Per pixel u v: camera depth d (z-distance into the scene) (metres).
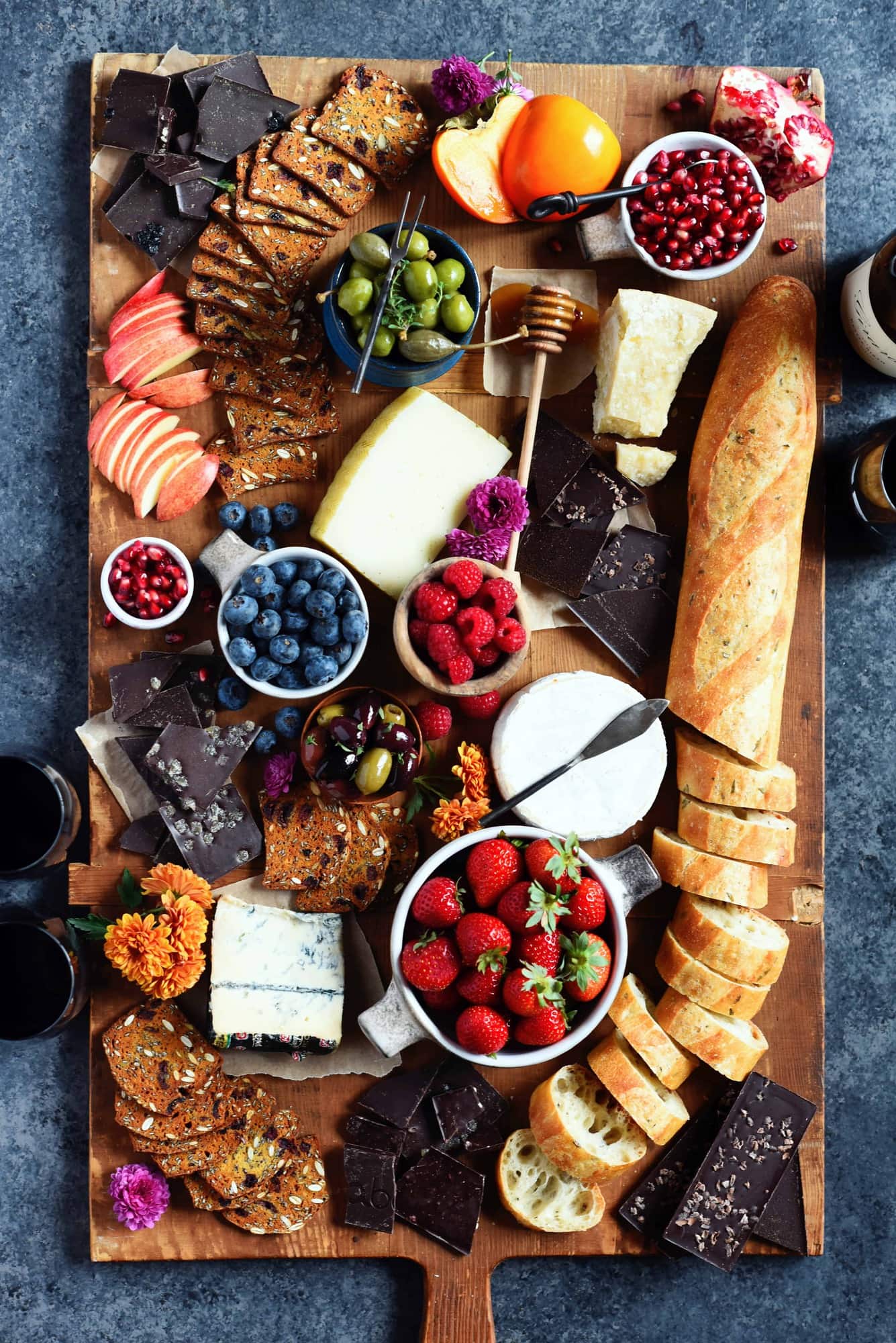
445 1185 1.99
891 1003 2.20
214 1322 2.10
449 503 1.99
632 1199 2.02
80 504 2.18
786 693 2.11
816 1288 2.15
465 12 2.19
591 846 2.07
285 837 1.97
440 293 1.87
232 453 2.02
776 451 1.94
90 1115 2.00
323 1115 2.00
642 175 1.97
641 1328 2.12
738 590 1.93
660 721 2.05
